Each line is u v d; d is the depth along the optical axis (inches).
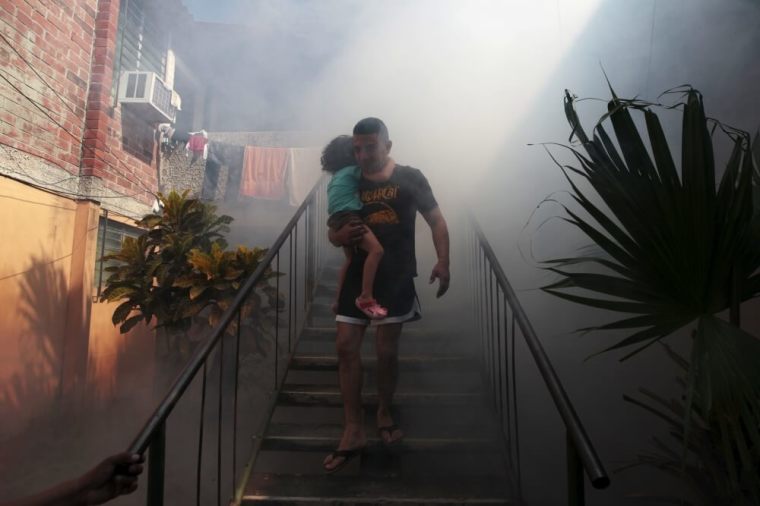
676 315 70.7
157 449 70.3
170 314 170.1
